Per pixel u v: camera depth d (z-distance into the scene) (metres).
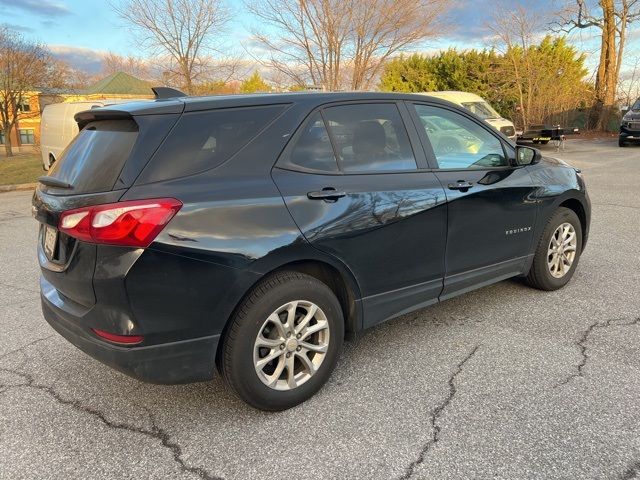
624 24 25.08
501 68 26.12
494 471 2.31
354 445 2.54
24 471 2.41
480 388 3.00
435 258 3.42
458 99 15.02
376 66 18.06
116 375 3.32
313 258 2.81
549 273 4.40
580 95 26.20
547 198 4.18
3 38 23.91
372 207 3.03
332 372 3.09
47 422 2.81
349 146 3.11
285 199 2.73
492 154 3.91
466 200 3.52
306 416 2.80
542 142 20.11
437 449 2.48
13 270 5.76
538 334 3.68
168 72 22.48
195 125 2.66
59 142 11.55
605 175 12.16
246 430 2.70
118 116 2.69
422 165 3.41
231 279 2.55
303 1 17.25
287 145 2.87
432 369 3.25
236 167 2.69
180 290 2.44
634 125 18.98
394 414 2.78
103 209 2.36
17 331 4.04
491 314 4.07
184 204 2.45
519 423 2.65
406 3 16.77
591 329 3.73
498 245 3.85
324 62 18.08
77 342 2.63
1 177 15.73
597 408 2.75
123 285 2.35
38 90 28.14
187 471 2.40
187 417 2.84
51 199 2.65
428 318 4.05
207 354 2.58
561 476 2.27
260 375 2.74
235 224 2.56
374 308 3.19
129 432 2.71
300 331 2.85
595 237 6.35
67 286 2.56
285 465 2.41
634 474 2.26
